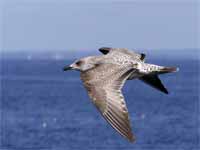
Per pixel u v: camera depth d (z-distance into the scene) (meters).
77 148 33.69
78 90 89.38
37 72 155.50
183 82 111.25
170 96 77.69
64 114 53.06
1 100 72.25
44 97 76.56
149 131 40.66
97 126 42.69
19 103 67.19
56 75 139.88
